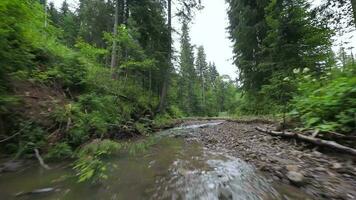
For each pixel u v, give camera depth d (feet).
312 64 37.19
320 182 9.45
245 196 8.91
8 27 16.61
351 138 13.37
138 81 55.47
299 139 16.56
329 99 16.38
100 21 58.75
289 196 8.61
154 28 54.08
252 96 52.54
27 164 14.85
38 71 24.40
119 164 14.89
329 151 13.57
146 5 53.52
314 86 21.24
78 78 29.14
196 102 149.48
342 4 32.65
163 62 55.98
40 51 27.30
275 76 37.50
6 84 18.28
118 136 26.25
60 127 19.22
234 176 11.34
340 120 14.67
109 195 9.71
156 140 25.63
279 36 39.27
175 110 82.38
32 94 21.07
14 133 16.22
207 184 10.41
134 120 35.19
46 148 16.88
